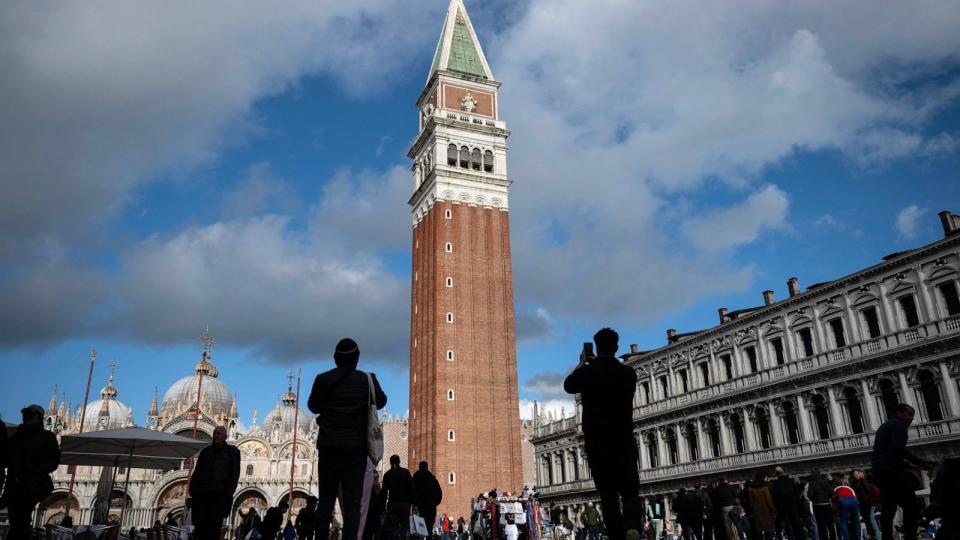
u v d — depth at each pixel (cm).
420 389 10131
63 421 14575
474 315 10081
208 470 1694
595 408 1135
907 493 1504
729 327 7131
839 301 6034
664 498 7762
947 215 5400
